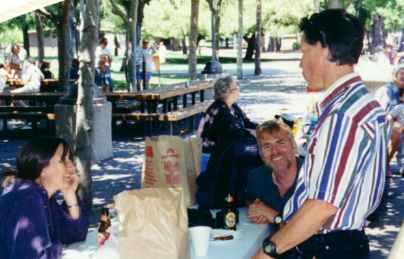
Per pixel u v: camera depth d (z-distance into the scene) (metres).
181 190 3.00
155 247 2.88
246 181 4.23
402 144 9.20
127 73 24.19
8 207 2.99
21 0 2.32
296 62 49.41
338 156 2.28
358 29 2.42
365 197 2.41
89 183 6.80
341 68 2.43
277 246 2.42
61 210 3.47
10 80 19.08
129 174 9.59
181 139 4.18
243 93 22.94
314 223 2.33
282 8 40.22
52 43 70.81
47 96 14.43
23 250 2.90
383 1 32.53
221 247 3.47
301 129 6.33
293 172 3.87
